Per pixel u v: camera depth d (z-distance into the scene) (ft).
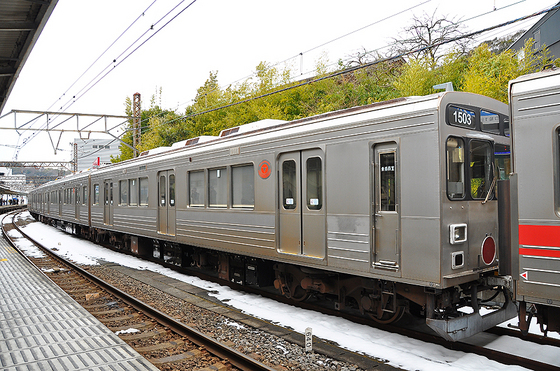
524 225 13.52
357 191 18.12
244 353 16.29
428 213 15.48
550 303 12.88
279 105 71.41
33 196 115.55
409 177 16.11
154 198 36.24
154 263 39.27
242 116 73.15
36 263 40.47
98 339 16.56
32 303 22.66
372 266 17.52
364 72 70.33
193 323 20.22
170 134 86.99
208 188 28.86
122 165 43.73
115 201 45.06
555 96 12.92
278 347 16.85
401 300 17.87
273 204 22.85
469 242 16.34
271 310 22.36
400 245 16.43
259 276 25.76
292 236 21.83
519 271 13.64
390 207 17.02
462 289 16.99
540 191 13.17
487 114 17.79
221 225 27.30
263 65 77.77
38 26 21.79
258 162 23.99
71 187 63.98
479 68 41.91
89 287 29.60
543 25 52.42
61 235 69.26
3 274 32.07
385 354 15.88
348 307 22.77
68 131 58.85
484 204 17.19
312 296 25.79
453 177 15.79
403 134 16.34
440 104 15.42
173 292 26.91
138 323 20.77
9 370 13.56
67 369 13.60
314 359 15.60
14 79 28.55
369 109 17.97
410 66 53.11
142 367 13.76
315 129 20.21
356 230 18.19
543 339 16.85
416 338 17.71
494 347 16.55
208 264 32.58
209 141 29.22
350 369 14.70
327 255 19.63
